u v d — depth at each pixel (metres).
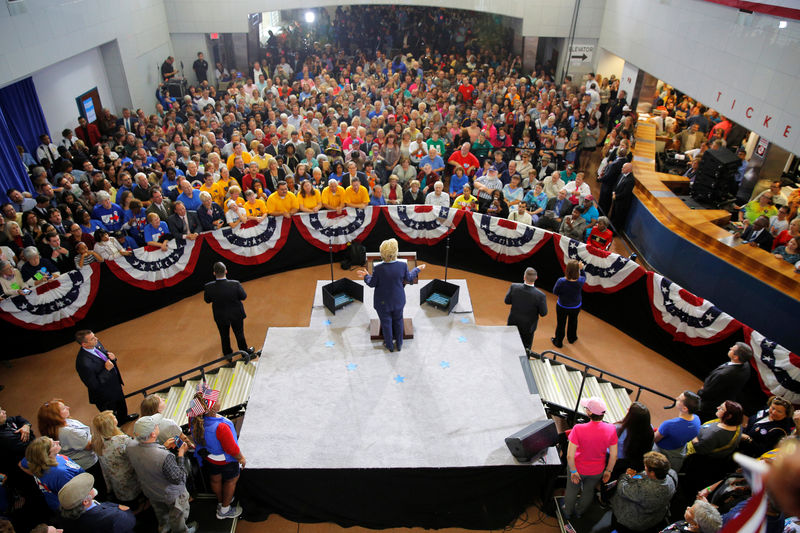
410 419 5.92
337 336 7.12
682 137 14.02
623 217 11.66
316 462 5.42
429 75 19.28
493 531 5.79
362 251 9.85
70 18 12.41
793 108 8.75
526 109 15.27
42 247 8.34
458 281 8.20
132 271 8.59
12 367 7.81
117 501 5.30
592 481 5.20
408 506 5.70
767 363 6.95
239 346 7.84
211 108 14.30
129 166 10.89
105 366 6.33
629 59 15.58
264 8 18.92
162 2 17.89
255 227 9.45
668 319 8.09
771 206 9.30
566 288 7.85
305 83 17.27
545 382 7.29
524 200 10.42
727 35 10.65
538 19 17.73
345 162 11.98
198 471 5.71
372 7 24.73
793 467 0.83
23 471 5.44
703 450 5.45
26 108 11.47
